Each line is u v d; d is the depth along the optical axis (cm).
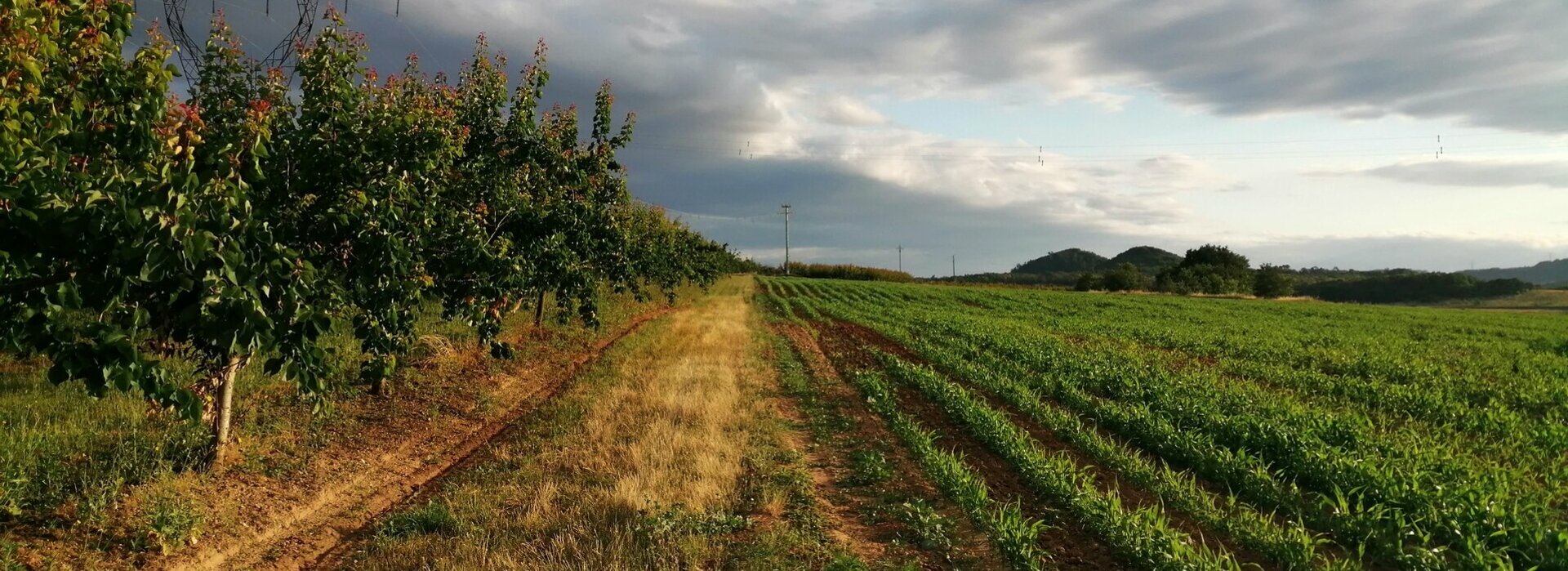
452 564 542
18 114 406
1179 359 1975
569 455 837
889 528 670
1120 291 8288
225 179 450
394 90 745
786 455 881
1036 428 1081
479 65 1044
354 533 643
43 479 594
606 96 1330
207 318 433
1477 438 1020
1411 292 10950
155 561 535
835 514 706
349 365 1083
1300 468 806
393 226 691
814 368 1683
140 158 486
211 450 684
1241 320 3803
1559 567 563
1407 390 1348
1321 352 2111
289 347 497
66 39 461
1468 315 5031
